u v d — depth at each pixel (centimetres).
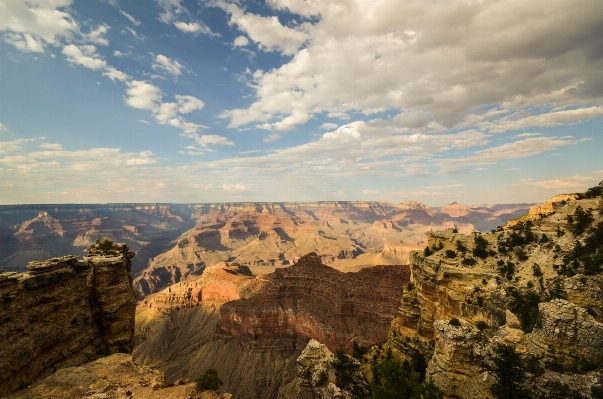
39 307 4372
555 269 5088
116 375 3841
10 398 3309
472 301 5750
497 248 6369
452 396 4634
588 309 4119
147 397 3362
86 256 6025
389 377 4541
